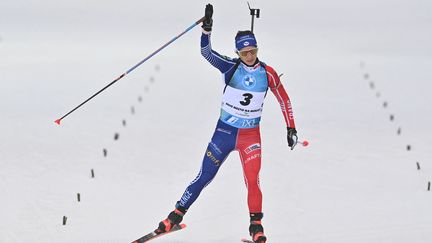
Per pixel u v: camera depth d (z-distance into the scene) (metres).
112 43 74.69
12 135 32.25
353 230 18.70
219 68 16.38
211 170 16.86
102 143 30.91
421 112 38.88
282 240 17.92
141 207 21.28
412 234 18.19
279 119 37.03
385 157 28.11
